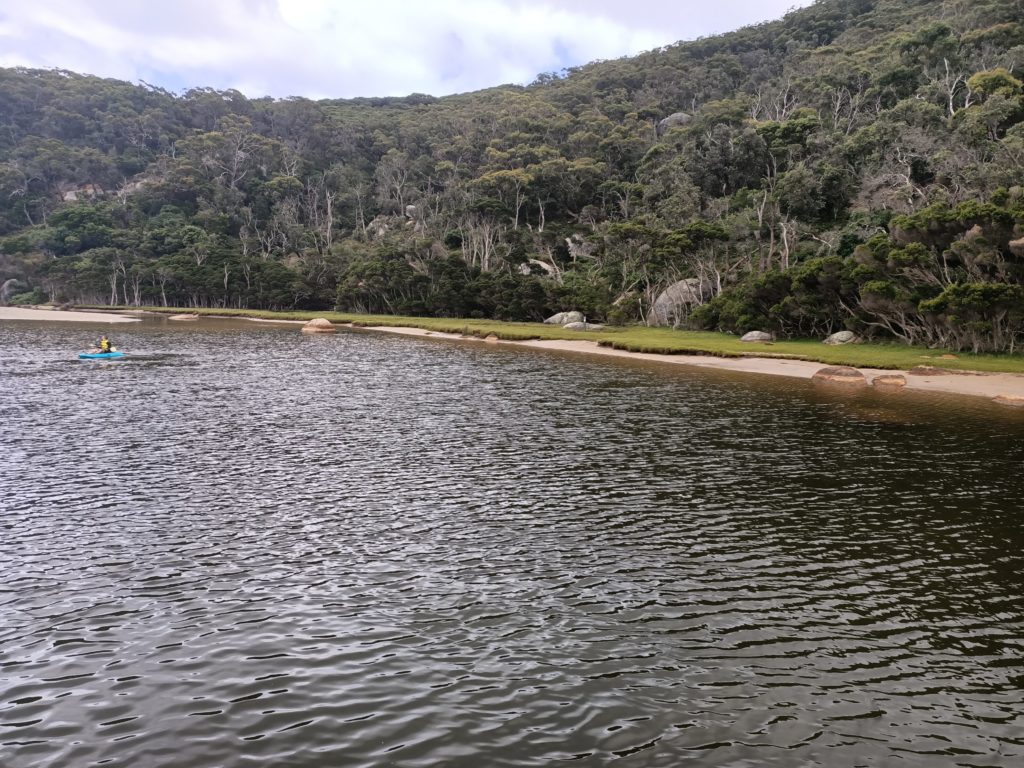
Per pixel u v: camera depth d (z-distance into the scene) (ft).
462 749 30.63
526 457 82.84
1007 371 152.87
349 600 44.62
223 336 270.05
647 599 45.34
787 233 284.00
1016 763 30.25
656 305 298.56
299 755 30.07
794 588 47.42
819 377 154.81
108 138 622.13
